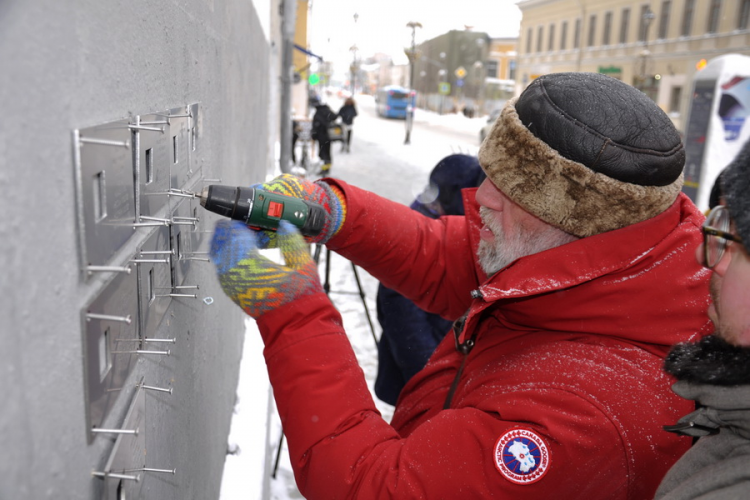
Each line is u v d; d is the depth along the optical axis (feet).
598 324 3.03
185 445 3.41
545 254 3.11
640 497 2.85
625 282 3.00
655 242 3.07
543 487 2.67
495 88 116.26
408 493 2.74
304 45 63.98
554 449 2.67
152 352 2.21
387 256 4.35
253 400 7.47
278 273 3.00
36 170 1.31
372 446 2.93
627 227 3.05
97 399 1.74
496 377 3.17
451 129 87.25
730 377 2.06
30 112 1.28
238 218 3.18
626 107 2.97
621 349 2.97
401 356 6.52
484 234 3.64
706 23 62.95
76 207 1.54
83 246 1.57
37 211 1.32
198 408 3.94
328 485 2.90
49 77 1.37
